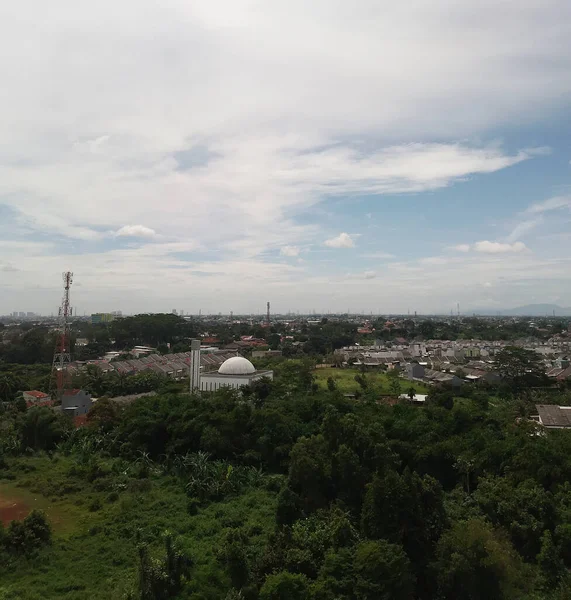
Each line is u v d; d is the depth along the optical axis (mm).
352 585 33938
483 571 35938
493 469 55125
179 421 66062
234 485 54719
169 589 34062
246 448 62844
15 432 74250
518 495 46969
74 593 34281
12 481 57875
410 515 39688
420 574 37750
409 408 70438
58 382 107812
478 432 60719
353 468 47531
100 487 55594
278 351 172250
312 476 48344
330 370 122750
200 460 57906
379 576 33375
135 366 143250
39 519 42312
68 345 132000
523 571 39750
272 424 63469
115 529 44688
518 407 85000
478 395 95125
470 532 37219
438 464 57031
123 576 36688
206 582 35500
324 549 38594
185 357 156750
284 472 60438
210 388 94188
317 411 69000
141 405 73812
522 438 56938
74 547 41469
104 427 74812
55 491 54344
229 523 45938
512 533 44250
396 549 35281
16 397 106250
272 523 45969
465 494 51688
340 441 51125
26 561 38531
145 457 63688
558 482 50062
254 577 35406
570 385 112312
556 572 39406
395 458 50969
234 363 96312
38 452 69188
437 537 39500
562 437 57375
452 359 159625
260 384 85625
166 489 55125
